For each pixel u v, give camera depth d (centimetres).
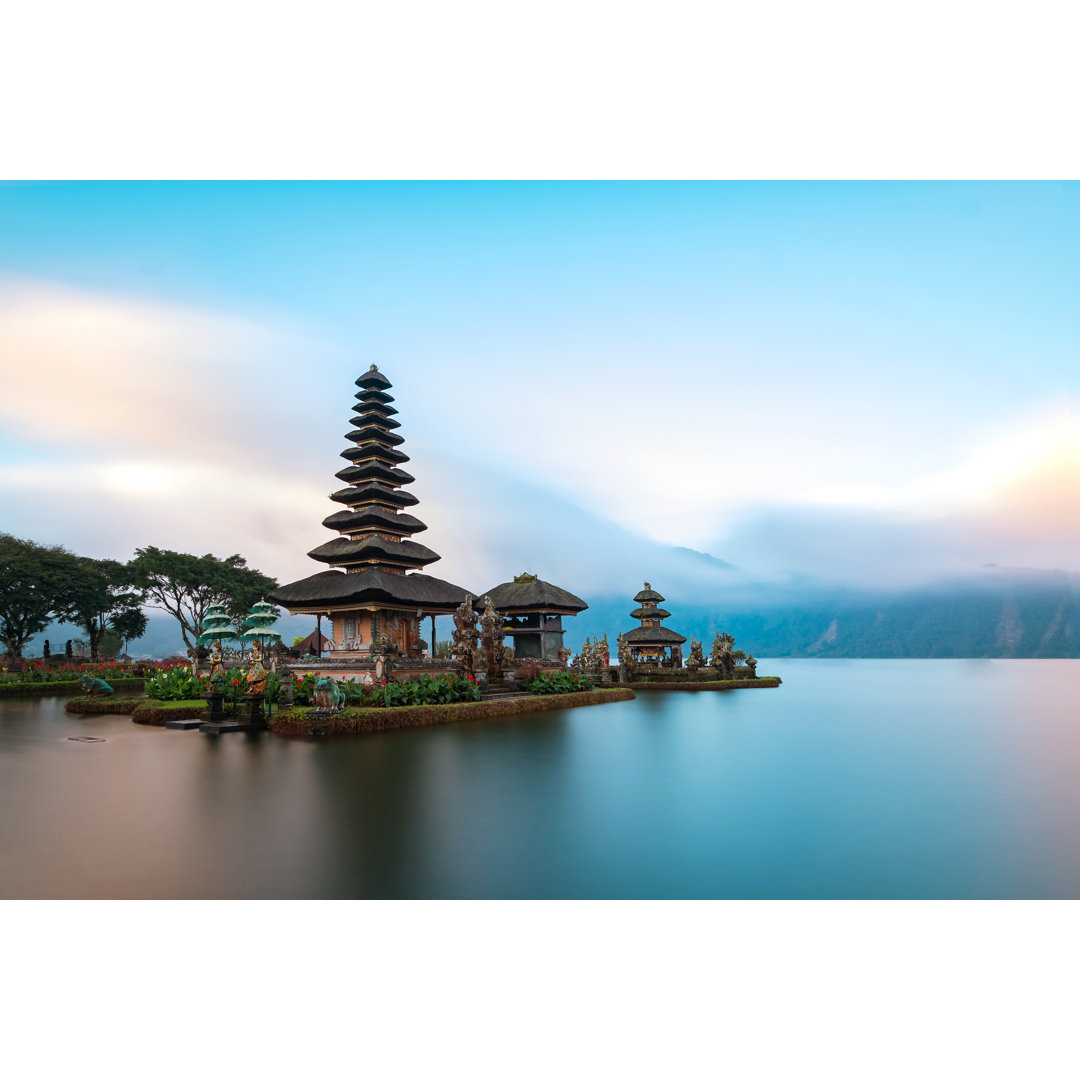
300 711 2617
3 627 5847
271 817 1220
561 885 883
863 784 1540
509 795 1414
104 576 6253
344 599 3700
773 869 945
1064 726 2692
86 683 3712
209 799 1368
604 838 1092
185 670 3394
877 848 1039
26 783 1531
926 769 1734
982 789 1483
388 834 1112
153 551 6397
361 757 1909
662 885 886
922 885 890
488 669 3778
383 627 3853
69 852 1012
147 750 2036
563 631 5266
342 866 952
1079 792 1457
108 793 1425
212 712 2595
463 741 2253
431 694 3056
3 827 1150
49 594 5738
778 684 5450
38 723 2766
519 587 5197
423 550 4219
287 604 3888
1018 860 984
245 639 3384
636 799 1380
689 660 5484
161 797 1388
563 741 2250
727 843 1065
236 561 7106
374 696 2847
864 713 3203
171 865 955
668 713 3247
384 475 4197
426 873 926
